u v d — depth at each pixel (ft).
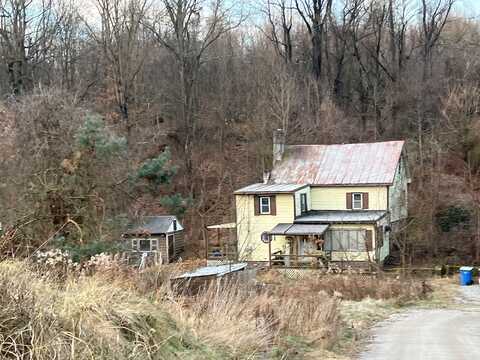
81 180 77.51
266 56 176.04
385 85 170.19
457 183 137.59
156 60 166.40
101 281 24.38
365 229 109.29
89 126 79.82
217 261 101.30
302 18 168.96
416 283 87.20
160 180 99.45
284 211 114.01
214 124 163.73
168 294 30.30
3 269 17.84
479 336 45.44
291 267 101.96
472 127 148.46
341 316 51.01
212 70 175.32
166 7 142.31
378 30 167.84
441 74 173.78
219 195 141.59
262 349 27.37
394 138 159.12
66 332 15.98
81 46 159.02
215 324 26.45
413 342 41.86
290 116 154.30
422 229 122.93
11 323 15.40
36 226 65.77
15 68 126.93
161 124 158.30
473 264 108.37
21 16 128.06
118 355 17.10
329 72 176.24
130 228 94.32
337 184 119.14
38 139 76.95
